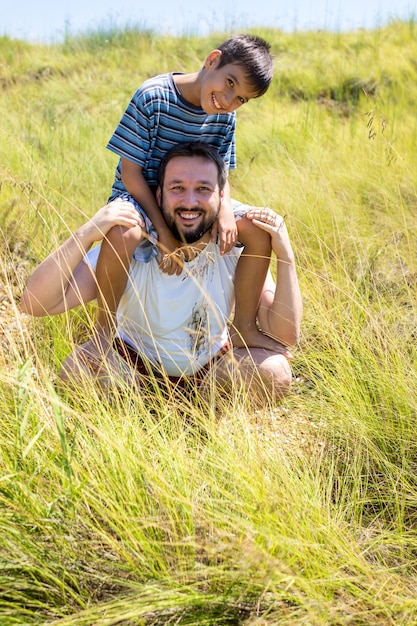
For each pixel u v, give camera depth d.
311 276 4.34
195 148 3.33
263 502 2.36
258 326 3.82
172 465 2.61
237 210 3.66
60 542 2.35
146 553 2.33
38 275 3.31
